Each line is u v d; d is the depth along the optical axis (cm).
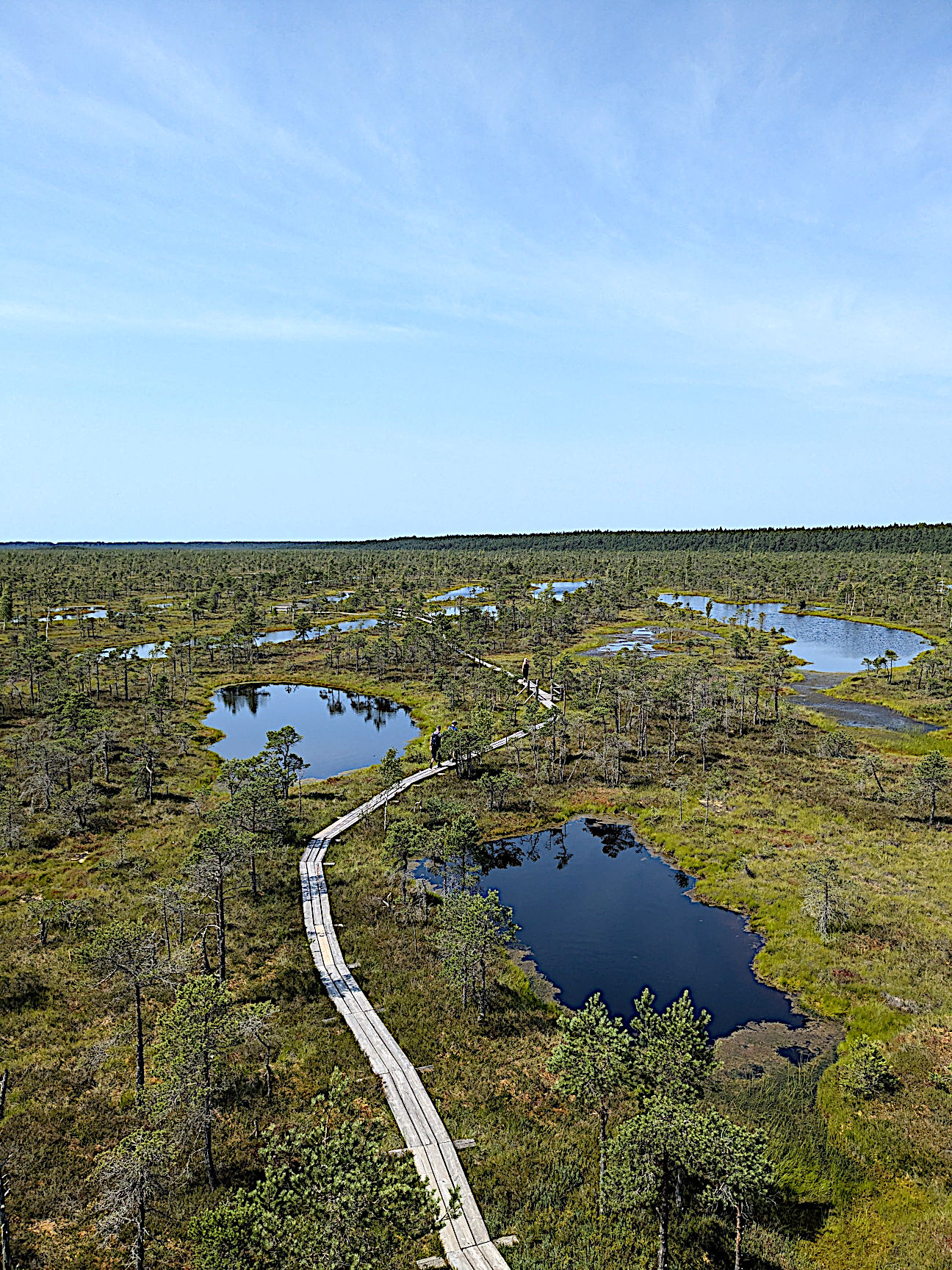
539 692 12031
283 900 5538
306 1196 2122
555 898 5853
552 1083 3728
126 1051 3838
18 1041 3856
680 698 10750
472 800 7750
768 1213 3005
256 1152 3155
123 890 5512
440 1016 4238
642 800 7700
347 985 4509
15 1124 3253
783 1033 4172
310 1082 3647
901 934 4978
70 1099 3466
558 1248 2728
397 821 6706
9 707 10769
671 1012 3167
